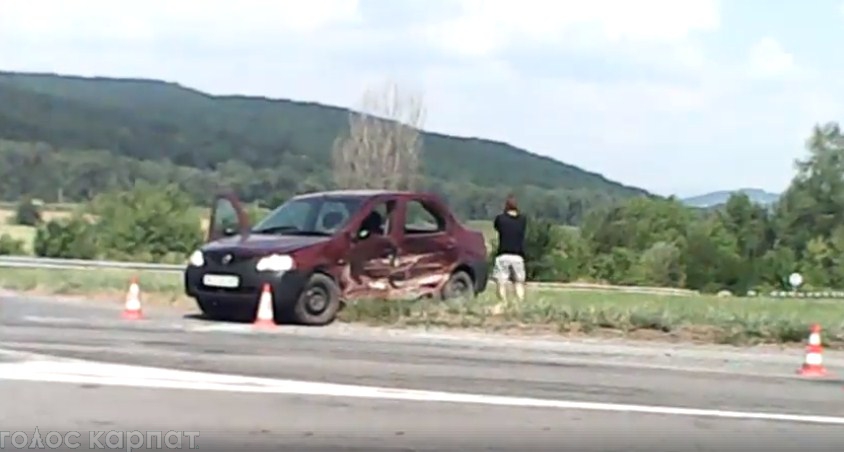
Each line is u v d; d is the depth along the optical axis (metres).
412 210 19.50
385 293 18.83
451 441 9.30
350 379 12.06
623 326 18.34
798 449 9.59
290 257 17.81
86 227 47.47
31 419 9.44
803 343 17.97
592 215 50.50
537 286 36.91
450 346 15.73
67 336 14.91
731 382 13.26
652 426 10.26
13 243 46.47
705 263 47.81
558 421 10.28
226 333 16.23
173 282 25.66
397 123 69.00
